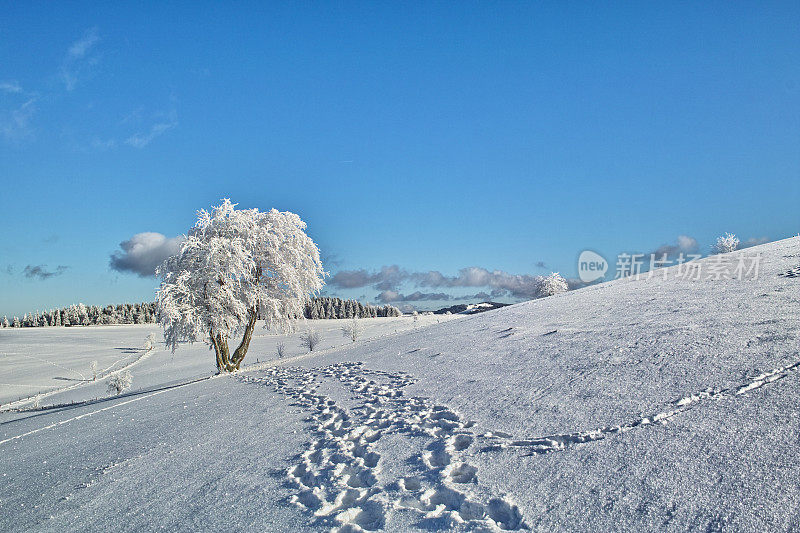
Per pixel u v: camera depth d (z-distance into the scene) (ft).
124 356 171.63
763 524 9.94
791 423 13.76
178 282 66.95
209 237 72.74
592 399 19.81
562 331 35.53
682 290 41.93
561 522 11.55
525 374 26.35
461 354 37.22
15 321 415.85
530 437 17.34
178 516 15.78
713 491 11.46
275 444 22.70
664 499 11.59
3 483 24.40
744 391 16.85
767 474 11.62
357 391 32.76
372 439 21.06
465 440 18.51
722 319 27.40
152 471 21.57
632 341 27.22
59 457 28.27
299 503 15.06
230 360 72.64
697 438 14.26
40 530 16.71
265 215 77.36
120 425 35.60
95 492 19.94
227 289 69.72
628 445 14.88
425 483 15.08
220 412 33.30
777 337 21.68
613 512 11.52
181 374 113.60
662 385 19.42
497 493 13.56
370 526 12.83
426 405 24.98
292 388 39.42
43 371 146.00
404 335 66.08
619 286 57.62
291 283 75.72
